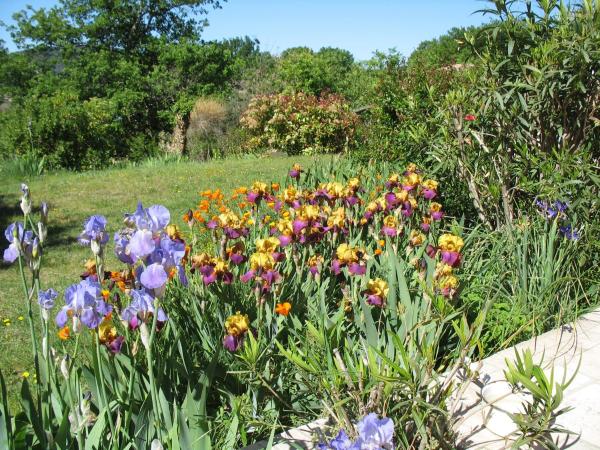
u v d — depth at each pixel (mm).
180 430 2201
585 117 4793
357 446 1767
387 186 5055
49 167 16641
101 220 2203
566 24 4559
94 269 3068
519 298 4047
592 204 4484
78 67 30578
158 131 27984
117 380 2637
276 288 3295
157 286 1909
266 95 20297
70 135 17094
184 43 29906
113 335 2512
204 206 6207
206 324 3270
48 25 31172
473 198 5531
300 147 19047
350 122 17797
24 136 16531
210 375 2555
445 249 2883
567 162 4406
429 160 6188
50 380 2307
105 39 31938
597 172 4824
